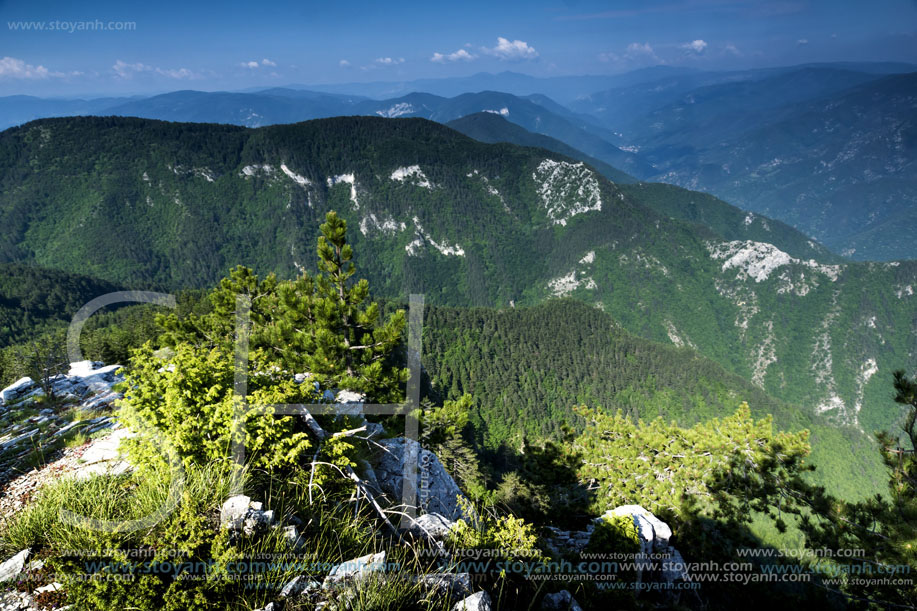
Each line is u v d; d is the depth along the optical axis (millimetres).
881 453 10633
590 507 18531
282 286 14906
